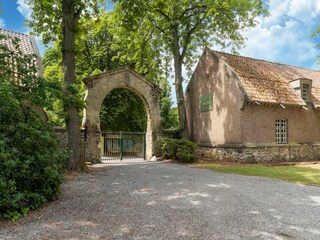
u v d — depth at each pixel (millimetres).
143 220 5250
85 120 16703
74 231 4656
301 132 19062
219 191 7996
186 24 21016
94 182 9281
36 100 8406
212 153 18609
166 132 20172
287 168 14180
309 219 5504
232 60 19422
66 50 11984
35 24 12672
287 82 19625
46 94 9023
